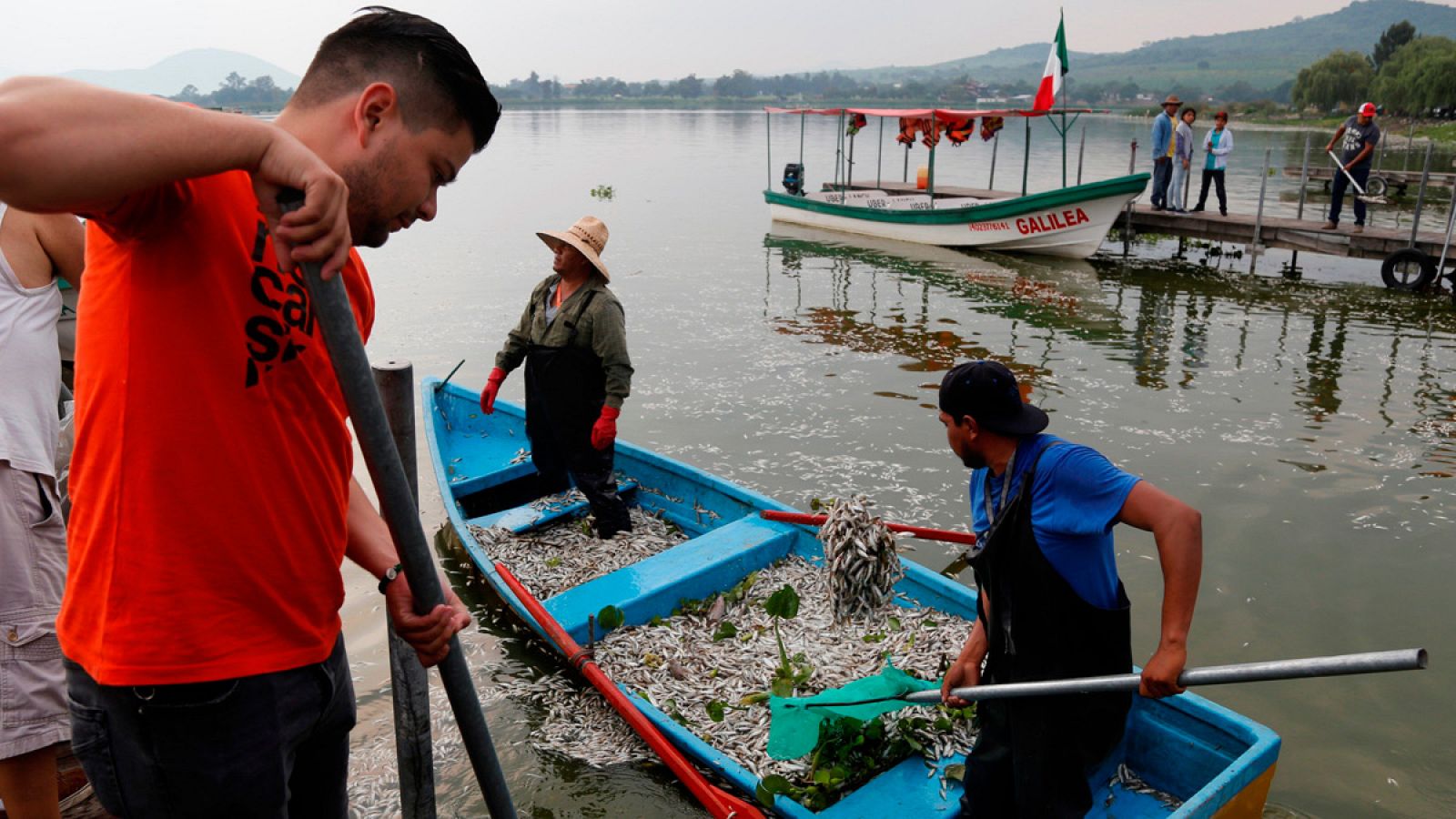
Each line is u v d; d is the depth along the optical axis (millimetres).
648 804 4730
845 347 12633
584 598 5805
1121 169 36344
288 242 1427
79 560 1683
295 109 1736
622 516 7023
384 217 1792
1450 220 15242
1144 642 6168
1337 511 7766
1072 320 13961
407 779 2820
